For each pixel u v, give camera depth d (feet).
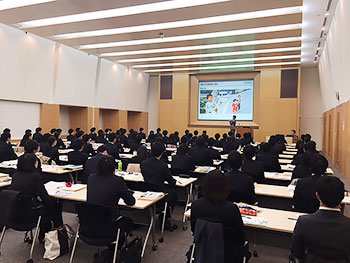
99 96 46.73
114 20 28.55
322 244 5.64
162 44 37.55
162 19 27.89
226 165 24.47
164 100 57.82
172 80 57.26
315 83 51.96
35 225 10.52
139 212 12.12
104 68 46.75
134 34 33.32
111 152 22.31
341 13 24.08
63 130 44.83
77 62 41.16
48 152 20.77
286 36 33.22
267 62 46.52
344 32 24.08
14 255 11.05
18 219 10.03
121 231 9.53
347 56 24.52
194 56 43.70
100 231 9.08
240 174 10.59
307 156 13.03
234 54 42.01
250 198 10.09
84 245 11.95
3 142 19.84
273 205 12.70
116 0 23.44
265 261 11.04
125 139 31.76
